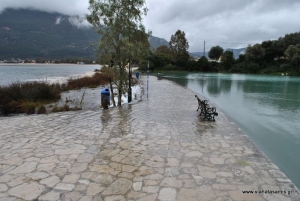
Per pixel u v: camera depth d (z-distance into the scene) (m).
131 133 5.95
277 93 18.03
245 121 8.45
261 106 11.83
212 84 26.03
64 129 6.29
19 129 6.29
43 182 3.33
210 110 8.03
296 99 14.59
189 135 5.83
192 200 2.91
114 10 9.51
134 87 19.64
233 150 4.78
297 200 2.95
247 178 3.53
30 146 4.89
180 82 28.03
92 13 9.50
